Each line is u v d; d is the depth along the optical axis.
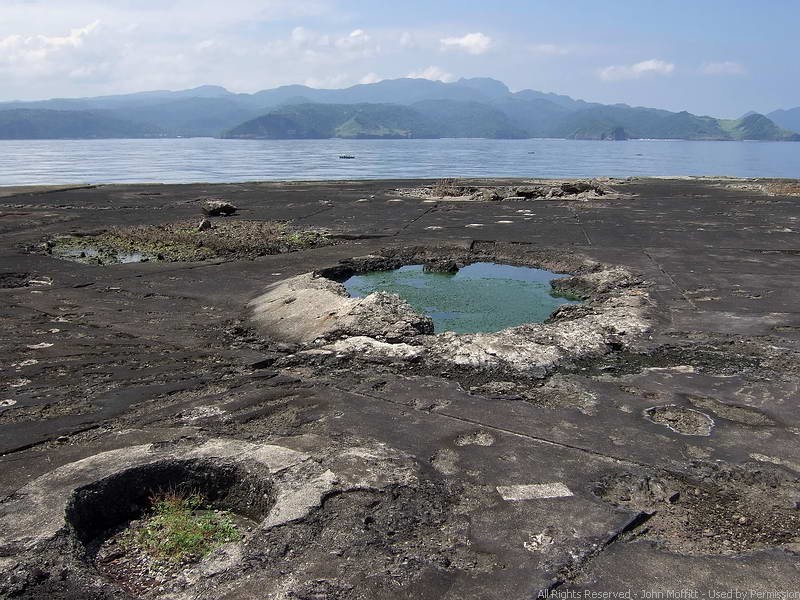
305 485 3.75
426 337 6.36
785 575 3.08
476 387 5.37
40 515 3.49
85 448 4.29
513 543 3.28
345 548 3.22
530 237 12.78
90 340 6.66
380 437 4.44
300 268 10.09
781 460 4.17
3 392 5.27
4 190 22.34
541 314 8.18
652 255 10.94
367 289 9.41
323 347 6.31
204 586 2.98
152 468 3.99
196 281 9.28
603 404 5.02
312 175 45.88
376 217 15.80
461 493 3.74
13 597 2.88
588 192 20.70
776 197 20.25
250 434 4.50
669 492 3.80
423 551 3.21
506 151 120.31
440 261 11.10
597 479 3.92
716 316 7.38
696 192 22.00
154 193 22.03
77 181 39.47
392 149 129.62
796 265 10.10
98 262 10.79
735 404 5.02
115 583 3.13
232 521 3.74
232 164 64.19
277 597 2.88
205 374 5.70
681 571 3.10
